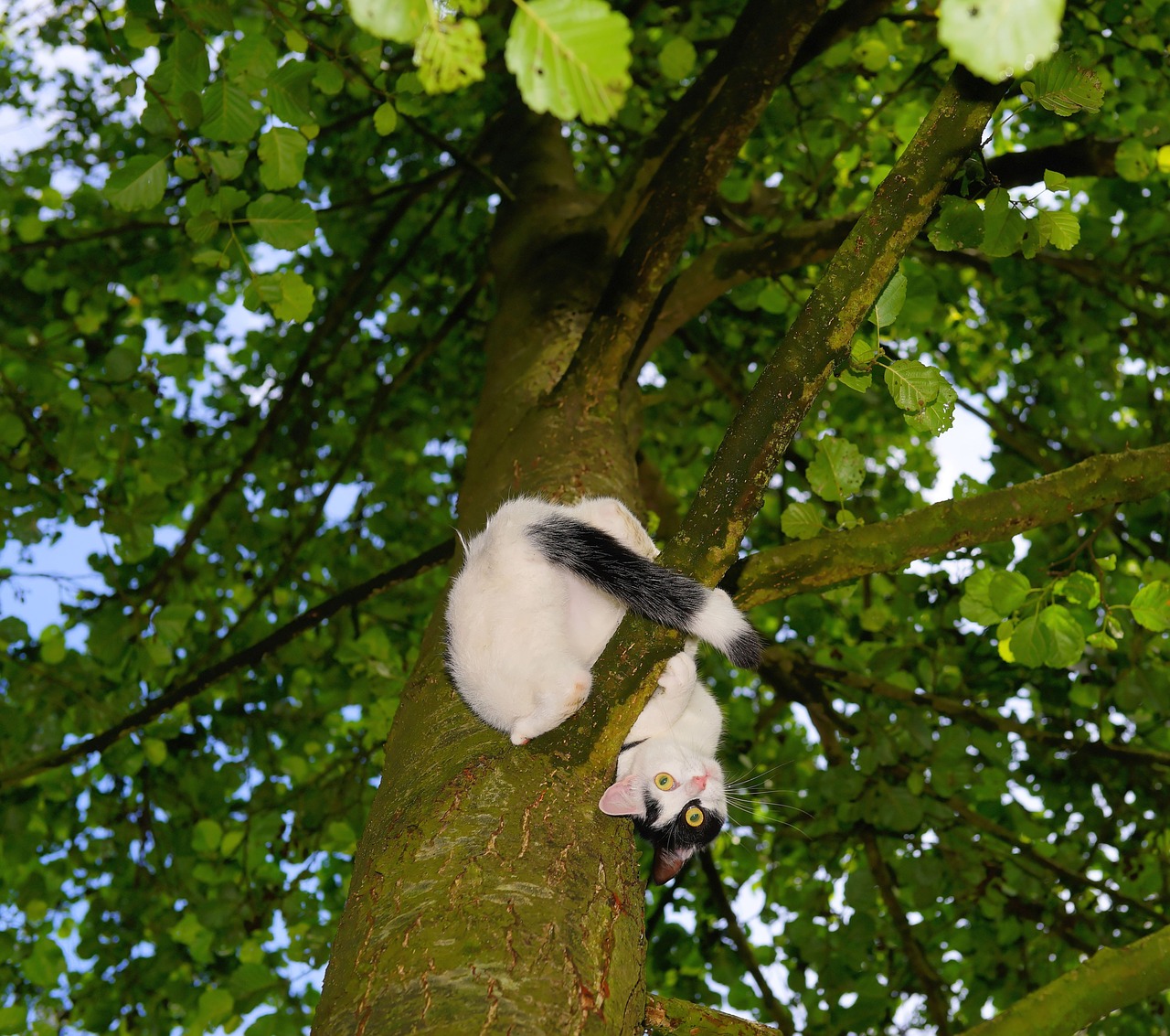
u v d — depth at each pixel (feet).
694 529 7.56
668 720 11.12
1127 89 17.56
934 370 8.23
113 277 20.85
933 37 16.84
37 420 17.10
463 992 5.57
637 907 7.08
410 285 25.52
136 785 20.27
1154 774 18.06
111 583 18.07
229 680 21.07
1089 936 17.02
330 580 23.61
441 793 7.31
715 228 21.68
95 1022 17.83
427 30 3.69
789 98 17.76
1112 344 22.76
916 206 7.16
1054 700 17.97
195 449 22.97
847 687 18.03
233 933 17.15
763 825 19.60
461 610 8.58
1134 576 15.78
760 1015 17.62
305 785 18.80
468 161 17.22
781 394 7.28
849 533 9.31
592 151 23.48
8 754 17.47
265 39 9.45
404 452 25.71
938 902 17.83
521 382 13.06
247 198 9.95
